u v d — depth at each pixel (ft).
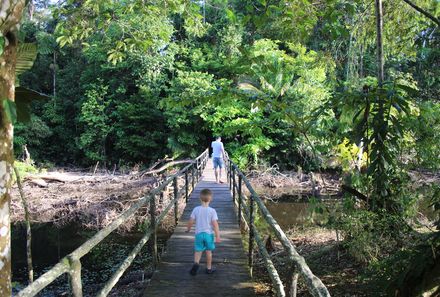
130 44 22.17
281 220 48.60
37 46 10.57
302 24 18.60
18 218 51.96
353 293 20.12
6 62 6.66
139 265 33.81
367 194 20.47
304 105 50.01
